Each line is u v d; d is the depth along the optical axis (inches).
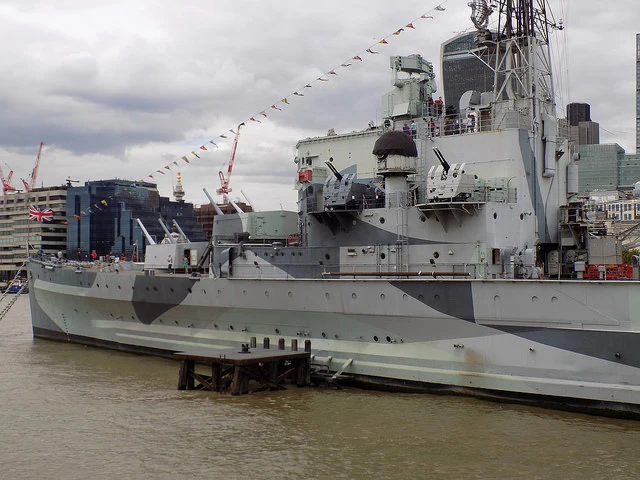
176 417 732.7
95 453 616.7
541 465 565.9
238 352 873.5
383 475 548.7
